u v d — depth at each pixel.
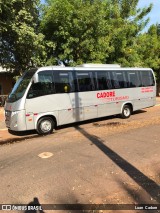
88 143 9.68
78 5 18.20
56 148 9.24
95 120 15.12
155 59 28.17
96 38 18.92
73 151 8.73
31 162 7.84
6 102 12.09
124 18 23.39
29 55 18.23
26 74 12.13
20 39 16.36
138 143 9.33
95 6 18.11
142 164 7.22
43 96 11.83
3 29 15.61
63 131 12.54
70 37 18.02
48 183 6.23
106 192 5.65
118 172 6.72
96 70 13.98
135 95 15.88
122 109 15.20
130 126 12.55
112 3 23.33
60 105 12.40
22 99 11.34
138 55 24.03
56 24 18.31
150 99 16.88
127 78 15.47
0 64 19.22
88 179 6.36
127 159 7.68
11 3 15.25
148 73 16.75
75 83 13.00
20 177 6.68
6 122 12.09
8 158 8.43
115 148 8.85
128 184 6.00
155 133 10.71
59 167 7.26
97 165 7.28
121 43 20.95
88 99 13.53
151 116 15.72
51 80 12.11
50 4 18.59
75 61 18.91
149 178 6.30
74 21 17.62
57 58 19.38
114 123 13.81
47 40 18.94
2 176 6.82
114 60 21.69
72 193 5.66
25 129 11.44
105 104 14.34
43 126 11.95
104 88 14.27
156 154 8.00
